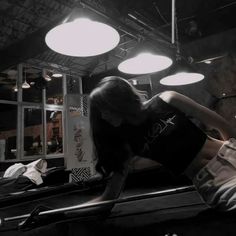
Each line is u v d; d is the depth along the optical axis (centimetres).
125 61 212
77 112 422
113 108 127
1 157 618
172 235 140
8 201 271
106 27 155
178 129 129
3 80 654
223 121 134
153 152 135
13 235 170
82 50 176
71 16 153
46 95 738
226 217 150
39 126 714
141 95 137
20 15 512
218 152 129
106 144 143
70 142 409
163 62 227
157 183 309
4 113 673
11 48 426
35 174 379
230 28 501
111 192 164
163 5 429
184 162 132
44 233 165
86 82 798
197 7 447
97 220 175
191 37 508
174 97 129
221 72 505
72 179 400
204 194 130
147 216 176
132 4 364
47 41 159
